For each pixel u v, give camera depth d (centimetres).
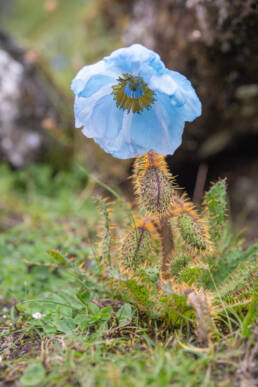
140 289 43
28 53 100
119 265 45
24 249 62
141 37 83
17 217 78
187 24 71
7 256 62
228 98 76
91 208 78
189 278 45
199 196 74
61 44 147
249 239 70
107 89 42
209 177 92
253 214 82
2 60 95
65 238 63
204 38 67
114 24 110
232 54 67
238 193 88
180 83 41
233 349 41
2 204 80
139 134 42
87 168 95
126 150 43
